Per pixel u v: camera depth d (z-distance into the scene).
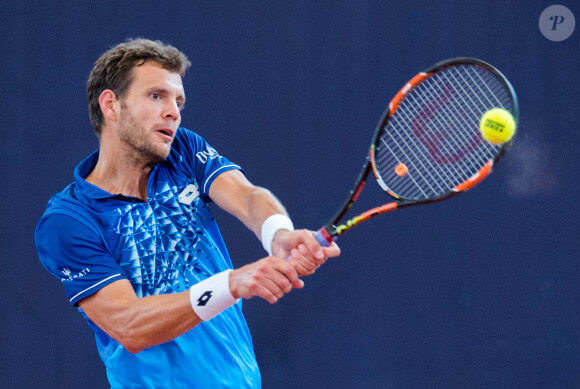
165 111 7.97
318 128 16.39
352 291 16.14
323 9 16.52
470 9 16.48
